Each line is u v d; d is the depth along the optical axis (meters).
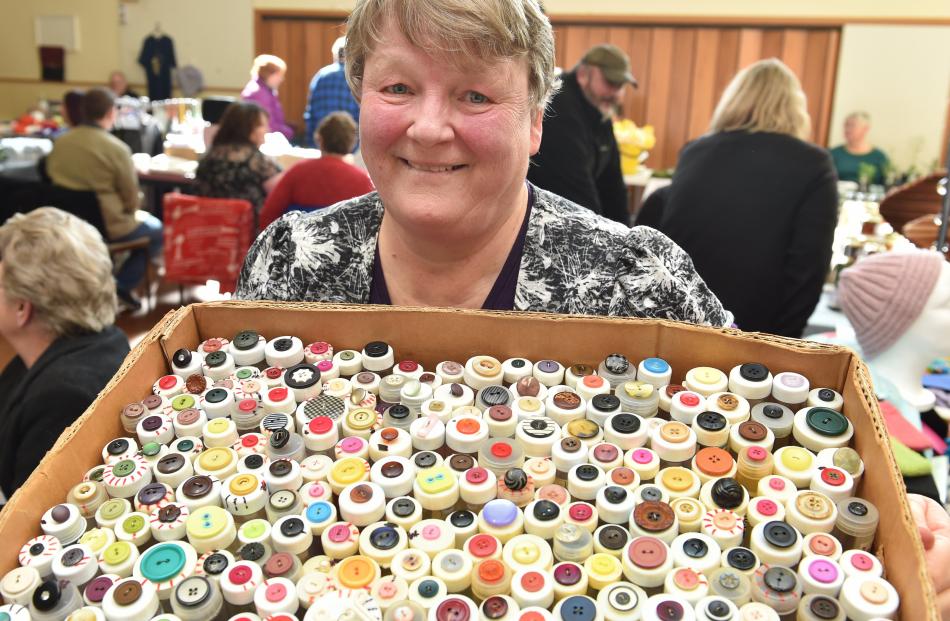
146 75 6.61
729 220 1.94
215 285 3.83
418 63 0.73
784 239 1.93
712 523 0.59
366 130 0.77
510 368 0.78
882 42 5.20
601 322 0.78
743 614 0.52
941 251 1.74
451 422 0.69
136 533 0.59
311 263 0.96
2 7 6.75
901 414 1.34
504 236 0.90
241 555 0.58
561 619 0.52
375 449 0.68
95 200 3.49
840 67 5.30
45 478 0.61
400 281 0.93
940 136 5.23
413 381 0.75
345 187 2.65
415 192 0.78
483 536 0.59
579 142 2.11
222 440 0.69
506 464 0.65
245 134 3.30
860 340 1.47
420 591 0.54
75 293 1.30
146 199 4.82
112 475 0.64
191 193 3.38
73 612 0.53
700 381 0.74
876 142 5.36
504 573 0.55
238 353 0.80
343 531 0.59
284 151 3.70
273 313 0.83
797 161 1.91
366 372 0.79
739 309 1.98
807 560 0.56
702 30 5.49
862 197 3.61
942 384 1.58
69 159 3.49
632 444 0.68
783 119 1.95
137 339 3.46
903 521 0.54
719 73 5.55
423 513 0.63
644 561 0.56
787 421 0.69
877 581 0.53
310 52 6.31
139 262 3.82
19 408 1.25
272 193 2.73
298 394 0.75
